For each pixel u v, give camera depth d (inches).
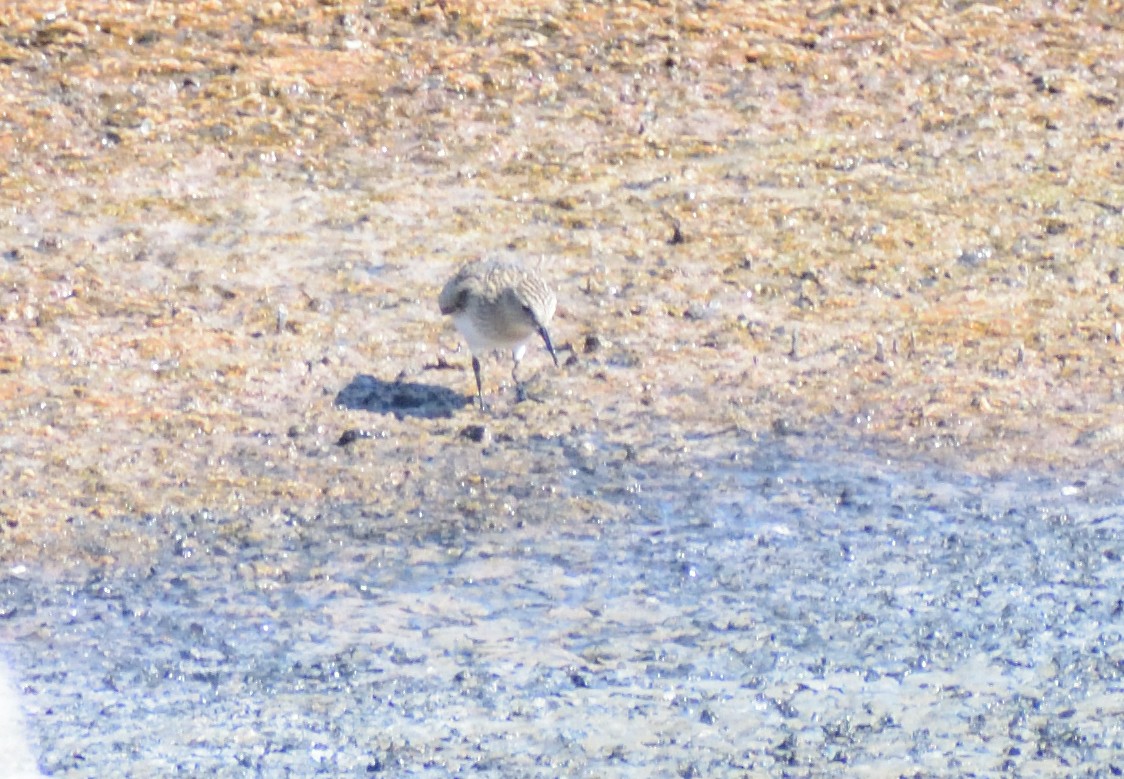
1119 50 797.2
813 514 514.3
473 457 540.4
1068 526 509.0
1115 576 482.9
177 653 443.2
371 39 778.2
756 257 655.1
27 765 391.9
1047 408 568.7
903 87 767.7
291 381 579.2
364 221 673.0
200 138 717.9
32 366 580.4
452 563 487.2
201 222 668.7
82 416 554.9
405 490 522.6
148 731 408.2
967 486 529.7
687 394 577.6
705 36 790.5
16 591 470.3
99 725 410.0
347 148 717.9
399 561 487.8
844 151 726.5
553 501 518.3
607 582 478.3
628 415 565.3
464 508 513.7
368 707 419.2
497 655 443.2
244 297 624.4
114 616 460.1
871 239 667.4
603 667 437.7
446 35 782.5
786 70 773.3
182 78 749.9
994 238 669.9
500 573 482.6
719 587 476.4
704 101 754.2
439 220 675.4
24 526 498.9
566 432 555.2
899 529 506.9
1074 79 776.3
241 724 411.5
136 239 656.4
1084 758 402.6
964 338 608.4
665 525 507.5
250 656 442.0
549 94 754.2
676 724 414.0
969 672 437.7
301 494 519.2
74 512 506.9
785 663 440.5
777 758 400.8
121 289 625.9
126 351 590.2
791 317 621.6
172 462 533.0
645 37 788.0
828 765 398.0
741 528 506.6
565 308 623.8
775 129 740.0
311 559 488.4
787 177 708.0
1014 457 543.8
